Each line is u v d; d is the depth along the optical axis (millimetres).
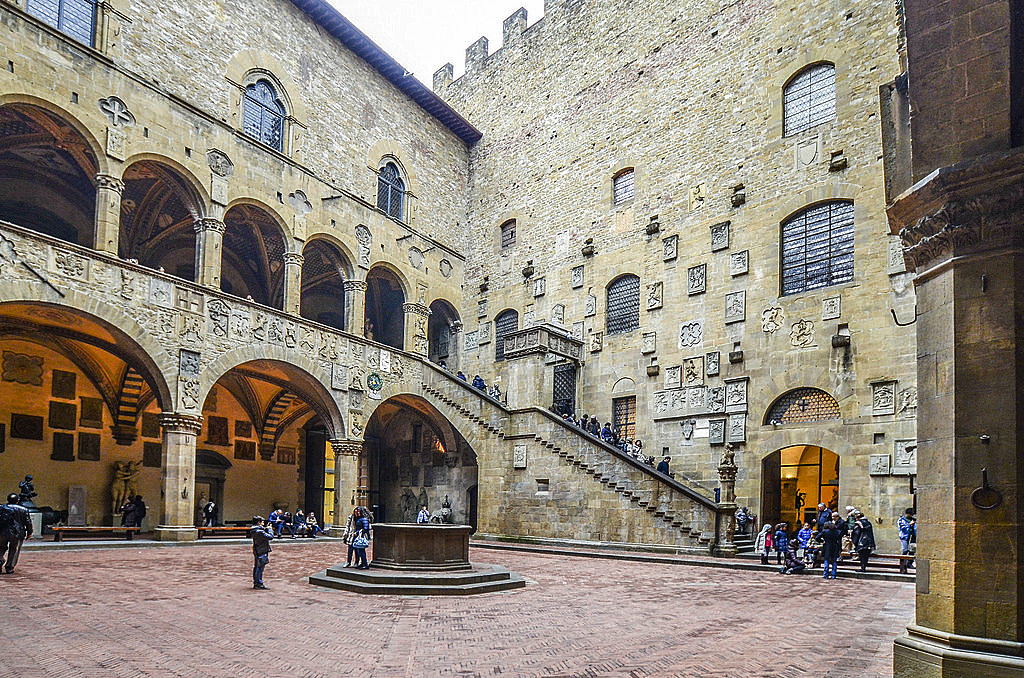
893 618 12312
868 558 21500
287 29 30797
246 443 36344
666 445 29859
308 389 29719
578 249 35031
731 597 14812
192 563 18953
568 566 20938
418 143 37688
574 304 34719
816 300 26297
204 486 34375
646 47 33875
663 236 31500
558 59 37688
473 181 40812
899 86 8602
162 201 29078
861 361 24828
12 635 9750
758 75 29453
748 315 28156
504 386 36969
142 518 29328
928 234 7602
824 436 25312
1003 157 6809
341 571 15930
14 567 16328
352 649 9578
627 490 26203
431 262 37531
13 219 28375
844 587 16781
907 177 8414
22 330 24562
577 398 33719
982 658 6457
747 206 28906
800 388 26359
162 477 23797
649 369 30859
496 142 40031
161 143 25141
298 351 28172
